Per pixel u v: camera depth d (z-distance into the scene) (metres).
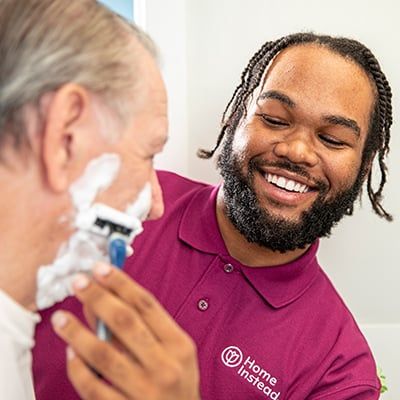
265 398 1.10
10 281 0.65
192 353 0.61
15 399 0.69
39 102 0.60
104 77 0.62
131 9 1.49
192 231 1.14
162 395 0.59
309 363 1.11
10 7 0.61
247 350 1.10
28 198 0.63
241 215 1.08
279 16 1.47
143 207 0.70
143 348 0.58
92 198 0.65
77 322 0.60
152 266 1.12
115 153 0.65
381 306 1.58
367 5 1.47
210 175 1.49
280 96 1.05
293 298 1.13
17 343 0.67
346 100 1.04
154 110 0.67
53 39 0.60
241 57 1.47
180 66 1.45
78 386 0.60
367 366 1.15
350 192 1.12
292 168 1.06
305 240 1.11
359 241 1.55
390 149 1.52
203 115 1.49
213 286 1.11
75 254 0.67
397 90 1.50
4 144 0.61
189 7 1.46
